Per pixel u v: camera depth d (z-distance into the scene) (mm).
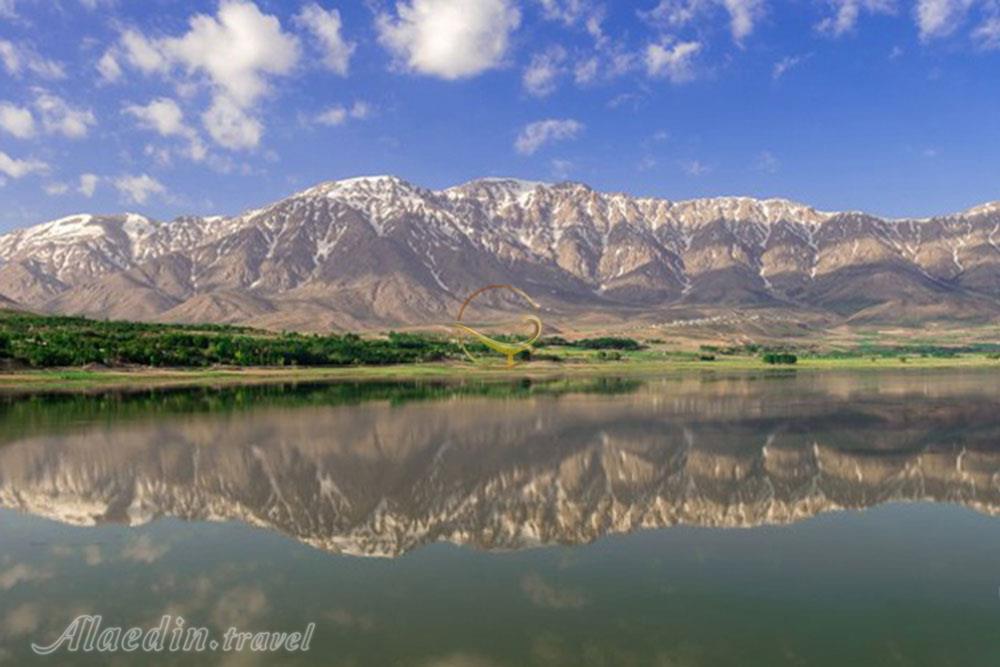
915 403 79812
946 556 27609
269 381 121312
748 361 199000
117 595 23891
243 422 65500
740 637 20656
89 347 132750
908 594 23797
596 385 113500
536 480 41844
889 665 19172
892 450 50969
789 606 22828
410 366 165125
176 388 104500
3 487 39656
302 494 38344
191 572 26094
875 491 38969
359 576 25656
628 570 26188
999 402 80188
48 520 33219
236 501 36781
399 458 48438
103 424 63844
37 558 27703
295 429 61219
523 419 68312
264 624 21531
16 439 55469
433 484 40781
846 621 21750
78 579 25422
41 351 124062
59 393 95375
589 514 34281
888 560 27141
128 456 48594
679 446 53031
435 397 92125
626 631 21000
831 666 19062
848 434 58031
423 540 30141
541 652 19812
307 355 157750
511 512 34812
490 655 19625
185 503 36312
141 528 31922
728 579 25219
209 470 44281
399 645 20188
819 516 33781
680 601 23203
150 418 68250
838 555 27766
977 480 41594
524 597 23594
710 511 34875
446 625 21406
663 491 39156
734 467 45406
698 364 183000
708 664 19141
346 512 34688
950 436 56688
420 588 24422
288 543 29734
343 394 96375
